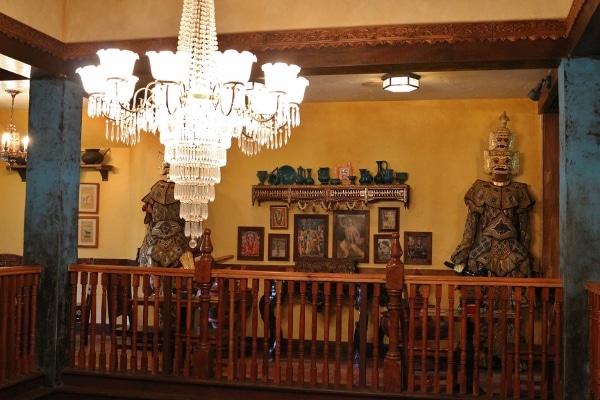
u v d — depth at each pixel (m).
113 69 4.42
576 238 4.86
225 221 7.82
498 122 7.33
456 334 6.70
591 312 4.68
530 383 5.04
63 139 5.87
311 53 5.41
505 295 5.06
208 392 5.42
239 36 5.51
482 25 5.14
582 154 4.89
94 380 5.69
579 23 4.46
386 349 7.04
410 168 7.48
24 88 7.30
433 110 7.46
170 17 5.69
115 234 8.34
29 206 5.90
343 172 7.57
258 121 4.80
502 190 7.04
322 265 7.46
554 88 5.79
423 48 5.24
